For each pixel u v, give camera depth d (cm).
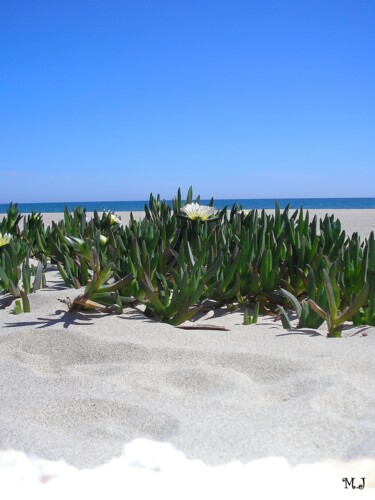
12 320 325
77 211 573
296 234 408
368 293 290
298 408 195
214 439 177
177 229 423
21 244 498
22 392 220
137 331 300
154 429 188
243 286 379
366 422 184
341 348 268
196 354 260
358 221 1263
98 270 328
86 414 200
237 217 504
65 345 277
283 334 300
